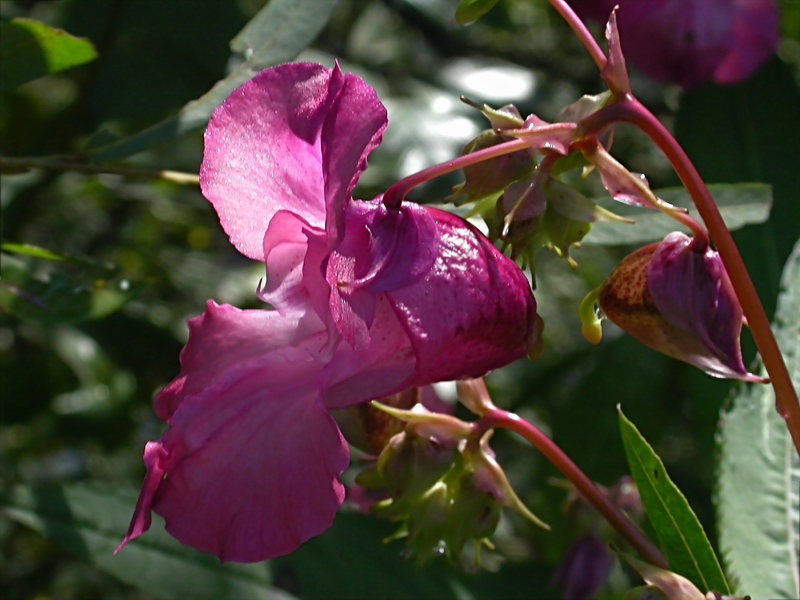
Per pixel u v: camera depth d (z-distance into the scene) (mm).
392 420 189
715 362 183
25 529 418
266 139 175
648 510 187
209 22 246
